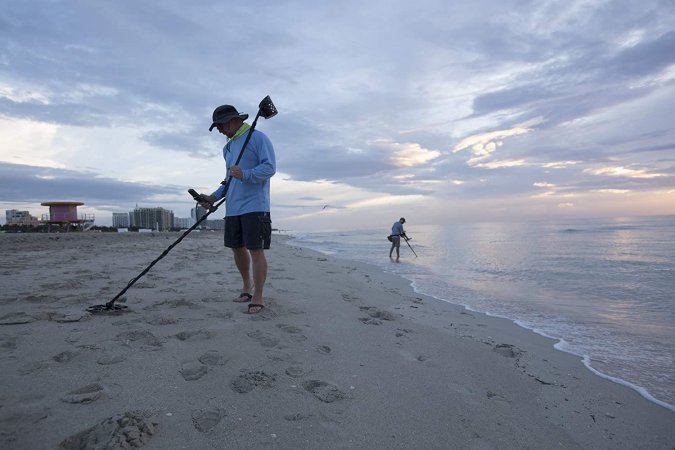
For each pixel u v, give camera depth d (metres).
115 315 3.24
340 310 4.11
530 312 5.09
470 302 5.73
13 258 7.96
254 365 2.40
